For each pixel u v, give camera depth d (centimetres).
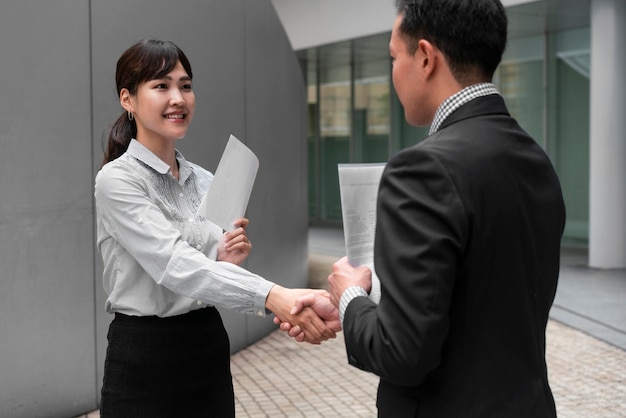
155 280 225
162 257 222
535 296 162
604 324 687
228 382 249
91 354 452
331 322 225
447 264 143
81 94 443
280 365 582
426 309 142
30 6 411
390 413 162
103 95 458
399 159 152
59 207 429
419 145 155
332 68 1633
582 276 938
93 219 453
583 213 1180
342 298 166
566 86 1180
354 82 1586
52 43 424
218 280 220
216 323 245
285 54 742
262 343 656
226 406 246
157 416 232
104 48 459
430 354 143
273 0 1404
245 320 639
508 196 154
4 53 397
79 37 442
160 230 224
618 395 494
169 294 233
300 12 1346
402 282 144
